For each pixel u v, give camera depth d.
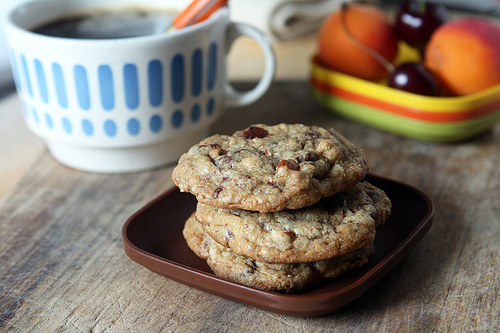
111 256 0.37
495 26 0.45
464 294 0.34
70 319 0.33
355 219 0.34
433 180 0.42
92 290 0.35
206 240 0.35
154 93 0.41
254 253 0.33
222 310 0.33
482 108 0.44
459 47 0.44
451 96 0.46
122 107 0.41
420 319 0.33
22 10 0.43
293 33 0.60
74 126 0.41
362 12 0.48
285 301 0.32
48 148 0.46
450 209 0.39
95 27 0.43
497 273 0.35
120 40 0.39
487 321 0.33
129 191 0.42
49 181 0.43
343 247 0.33
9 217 0.40
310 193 0.32
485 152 0.45
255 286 0.33
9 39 0.41
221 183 0.33
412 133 0.45
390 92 0.45
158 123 0.41
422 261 0.36
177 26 0.42
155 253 0.36
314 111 0.49
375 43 0.47
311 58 0.50
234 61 0.57
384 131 0.47
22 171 0.45
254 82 0.53
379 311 0.33
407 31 0.48
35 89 0.41
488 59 0.44
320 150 0.34
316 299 0.31
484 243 0.37
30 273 0.36
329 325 0.33
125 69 0.40
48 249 0.37
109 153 0.42
